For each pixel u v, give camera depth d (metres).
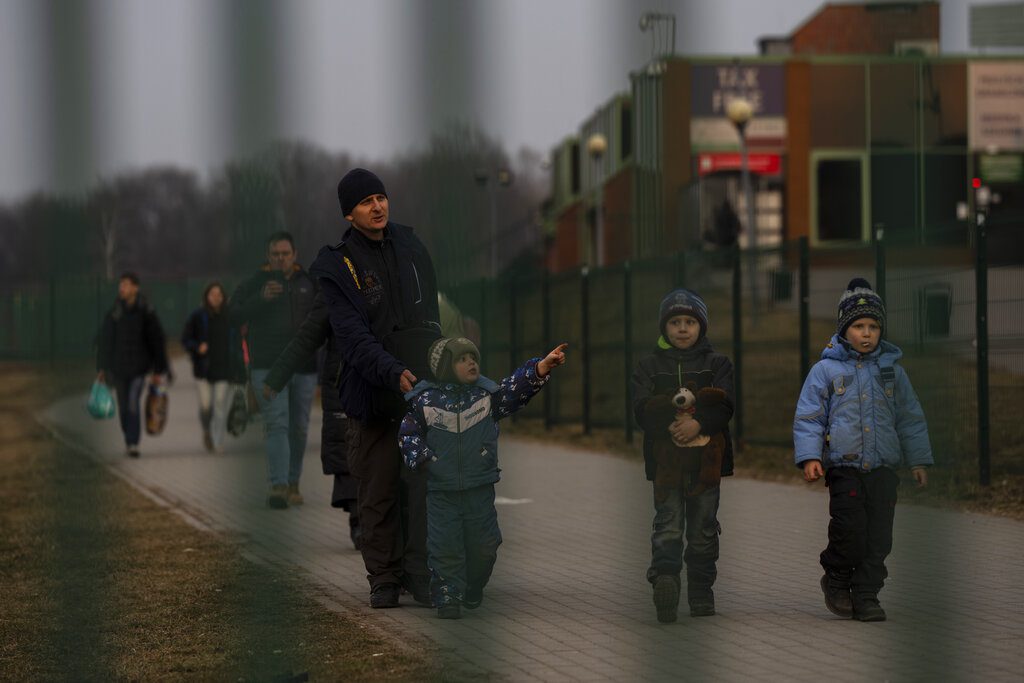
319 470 14.80
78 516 11.53
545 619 6.87
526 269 23.50
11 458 17.59
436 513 7.00
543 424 20.25
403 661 5.92
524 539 9.70
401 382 7.09
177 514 11.52
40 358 39.81
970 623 6.46
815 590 7.55
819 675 5.51
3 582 8.41
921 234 12.15
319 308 8.12
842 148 35.72
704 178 31.05
